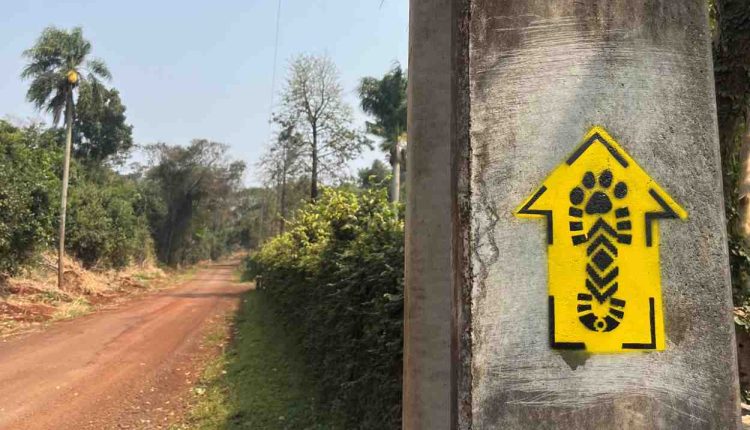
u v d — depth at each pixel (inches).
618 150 65.7
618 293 63.6
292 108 1182.3
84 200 1073.5
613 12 68.0
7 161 659.4
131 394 290.0
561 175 65.3
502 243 64.7
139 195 1469.0
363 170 1310.3
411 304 100.3
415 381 97.6
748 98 157.8
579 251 64.2
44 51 817.5
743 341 155.3
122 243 1198.3
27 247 685.9
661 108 66.8
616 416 61.7
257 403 248.4
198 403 265.3
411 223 102.3
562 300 63.5
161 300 838.5
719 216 65.8
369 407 173.0
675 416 62.0
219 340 454.9
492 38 68.2
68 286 818.2
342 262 217.3
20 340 455.8
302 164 1186.6
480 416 62.2
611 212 64.9
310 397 246.8
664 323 63.5
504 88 67.2
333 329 219.8
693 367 62.9
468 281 64.9
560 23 67.7
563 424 61.6
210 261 2539.4
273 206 1765.5
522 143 66.1
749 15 154.7
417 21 104.9
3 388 299.0
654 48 67.7
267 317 549.6
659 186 65.6
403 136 762.2
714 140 67.0
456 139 69.4
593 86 66.8
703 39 68.6
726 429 61.8
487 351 63.2
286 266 425.1
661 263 64.5
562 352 62.7
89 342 446.9
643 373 62.6
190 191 1844.2
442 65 101.3
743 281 157.9
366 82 790.5
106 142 1430.9
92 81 851.4
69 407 265.3
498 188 65.6
